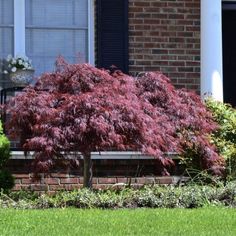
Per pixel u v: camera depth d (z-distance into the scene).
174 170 13.19
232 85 15.64
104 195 10.63
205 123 11.26
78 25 14.64
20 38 14.38
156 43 14.44
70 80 10.66
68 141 10.06
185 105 11.11
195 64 14.56
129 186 12.23
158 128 10.42
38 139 10.01
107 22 14.20
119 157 13.29
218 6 13.77
